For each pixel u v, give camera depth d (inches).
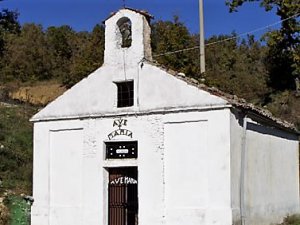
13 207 941.8
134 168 840.9
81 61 1860.2
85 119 866.8
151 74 826.2
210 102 776.9
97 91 864.3
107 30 865.5
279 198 987.9
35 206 887.1
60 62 2891.2
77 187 862.5
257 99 1930.4
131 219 834.2
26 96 2181.3
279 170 995.9
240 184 790.5
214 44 2375.7
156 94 818.8
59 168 880.9
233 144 776.9
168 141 805.2
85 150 862.5
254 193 857.5
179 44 1577.3
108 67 860.0
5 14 2736.2
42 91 2381.9
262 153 904.9
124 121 839.1
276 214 963.3
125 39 876.0
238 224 772.6
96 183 848.9
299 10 1726.1
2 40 2849.4
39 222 880.3
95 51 1839.3
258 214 869.8
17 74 2775.6
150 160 813.2
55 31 3070.9
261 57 2256.4
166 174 800.9
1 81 2637.8
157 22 1678.2
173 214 787.4
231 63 2218.3
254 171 863.1
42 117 896.9
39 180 891.4
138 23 843.4
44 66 2839.6
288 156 1059.3
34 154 899.4
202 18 1318.9
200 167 779.4
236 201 777.6
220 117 771.4
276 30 1808.6
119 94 856.9
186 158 790.5
